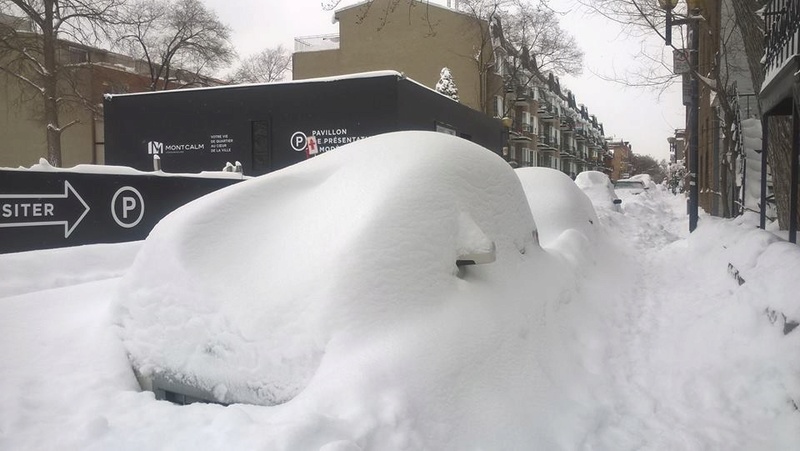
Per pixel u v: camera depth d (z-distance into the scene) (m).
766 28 7.66
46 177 7.39
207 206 3.79
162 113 16.38
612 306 6.08
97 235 8.05
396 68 43.22
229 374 3.21
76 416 3.06
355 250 3.30
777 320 4.43
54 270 6.14
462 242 3.65
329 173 4.12
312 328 3.12
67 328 3.94
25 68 33.16
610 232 12.67
